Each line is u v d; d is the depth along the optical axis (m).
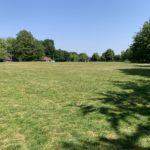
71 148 5.96
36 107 9.44
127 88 13.67
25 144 6.18
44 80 17.58
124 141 6.31
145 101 10.35
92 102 10.17
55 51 126.38
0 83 15.73
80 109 9.10
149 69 30.39
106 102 10.14
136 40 76.12
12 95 11.71
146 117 8.14
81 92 12.46
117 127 7.25
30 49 105.94
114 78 18.75
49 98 11.03
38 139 6.45
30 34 107.12
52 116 8.28
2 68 31.16
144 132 6.88
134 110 8.94
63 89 13.44
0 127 7.27
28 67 34.28
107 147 5.98
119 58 118.88
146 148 5.96
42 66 37.81
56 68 32.16
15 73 23.09
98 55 124.56
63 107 9.42
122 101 10.32
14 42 105.31
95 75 21.38
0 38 102.62
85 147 6.00
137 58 77.94
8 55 103.38
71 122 7.67
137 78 18.78
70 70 28.11
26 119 7.98
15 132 6.92
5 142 6.30
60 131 6.97
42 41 126.81
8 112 8.76
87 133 6.82
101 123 7.56
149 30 73.62
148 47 73.06
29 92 12.52
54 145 6.11
